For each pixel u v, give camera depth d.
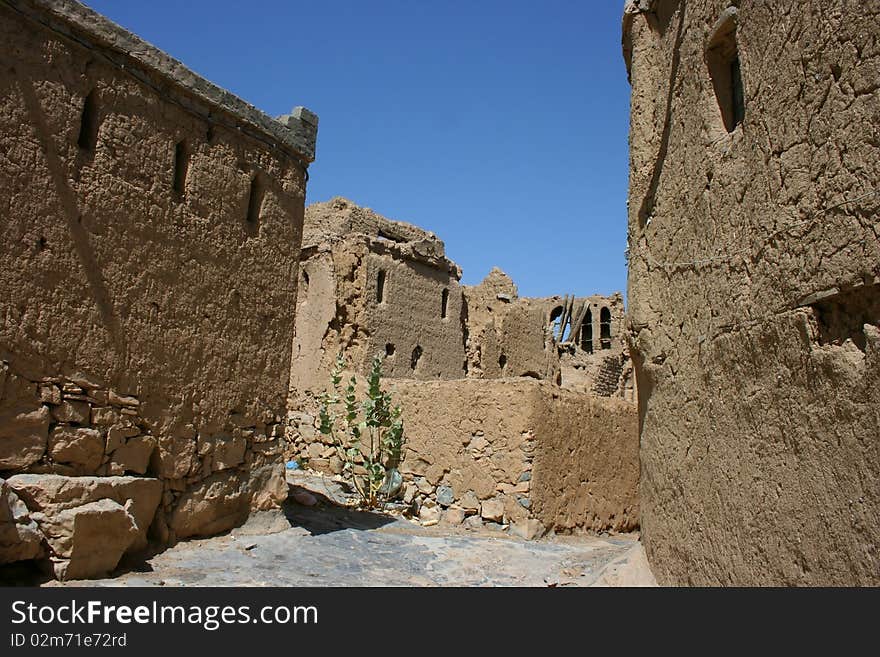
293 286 9.10
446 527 10.46
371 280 19.53
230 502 7.90
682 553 5.11
